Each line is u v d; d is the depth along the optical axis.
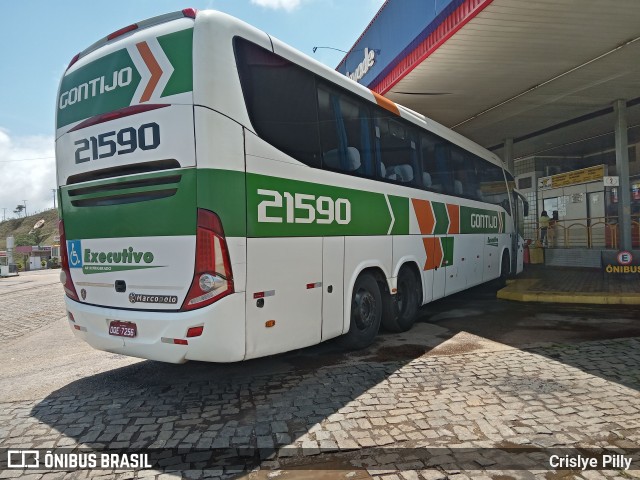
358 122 5.88
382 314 6.52
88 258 4.69
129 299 4.34
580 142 16.42
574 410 3.92
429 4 8.41
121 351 4.38
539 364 5.17
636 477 2.94
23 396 4.71
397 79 9.90
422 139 7.62
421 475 3.00
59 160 5.00
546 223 18.25
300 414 3.98
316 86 5.15
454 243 8.57
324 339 5.05
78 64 4.83
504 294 10.21
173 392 4.64
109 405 4.35
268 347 4.32
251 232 4.16
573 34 7.90
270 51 4.57
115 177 4.39
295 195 4.67
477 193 9.99
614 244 15.66
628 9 7.04
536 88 10.56
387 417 3.87
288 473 3.08
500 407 4.01
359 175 5.76
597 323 7.31
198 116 3.93
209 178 3.90
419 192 7.26
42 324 9.52
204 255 3.89
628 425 3.63
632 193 16.30
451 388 4.49
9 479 3.09
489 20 7.33
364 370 5.13
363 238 5.75
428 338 6.56
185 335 3.92
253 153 4.22
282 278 4.48
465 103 11.61
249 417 3.95
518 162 20.45
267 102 4.45
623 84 10.42
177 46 4.09
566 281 11.96
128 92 4.32
